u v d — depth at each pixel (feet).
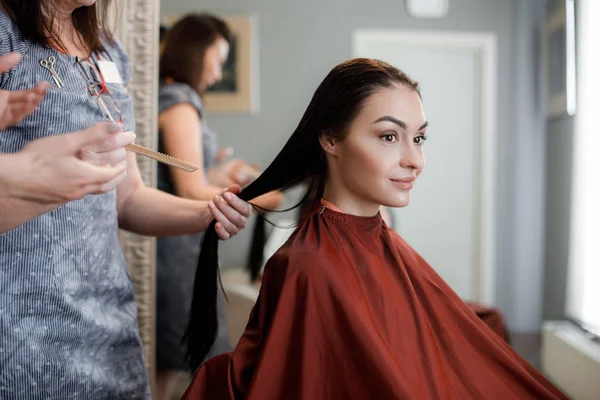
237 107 11.62
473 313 3.17
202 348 3.75
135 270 5.05
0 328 2.81
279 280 2.80
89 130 2.42
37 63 2.91
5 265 2.81
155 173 5.00
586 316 8.64
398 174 2.93
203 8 11.44
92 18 3.31
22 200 2.35
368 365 2.59
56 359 2.98
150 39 4.83
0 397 2.85
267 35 11.56
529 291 11.65
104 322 3.26
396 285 2.98
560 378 8.03
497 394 2.87
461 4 11.59
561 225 10.44
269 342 2.64
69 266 3.00
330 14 11.57
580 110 9.37
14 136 2.85
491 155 11.68
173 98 5.55
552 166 10.94
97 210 3.19
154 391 5.23
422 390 2.72
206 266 3.66
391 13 11.59
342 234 2.98
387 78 2.96
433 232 11.90
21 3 2.84
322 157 3.19
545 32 11.05
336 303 2.70
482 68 11.62
